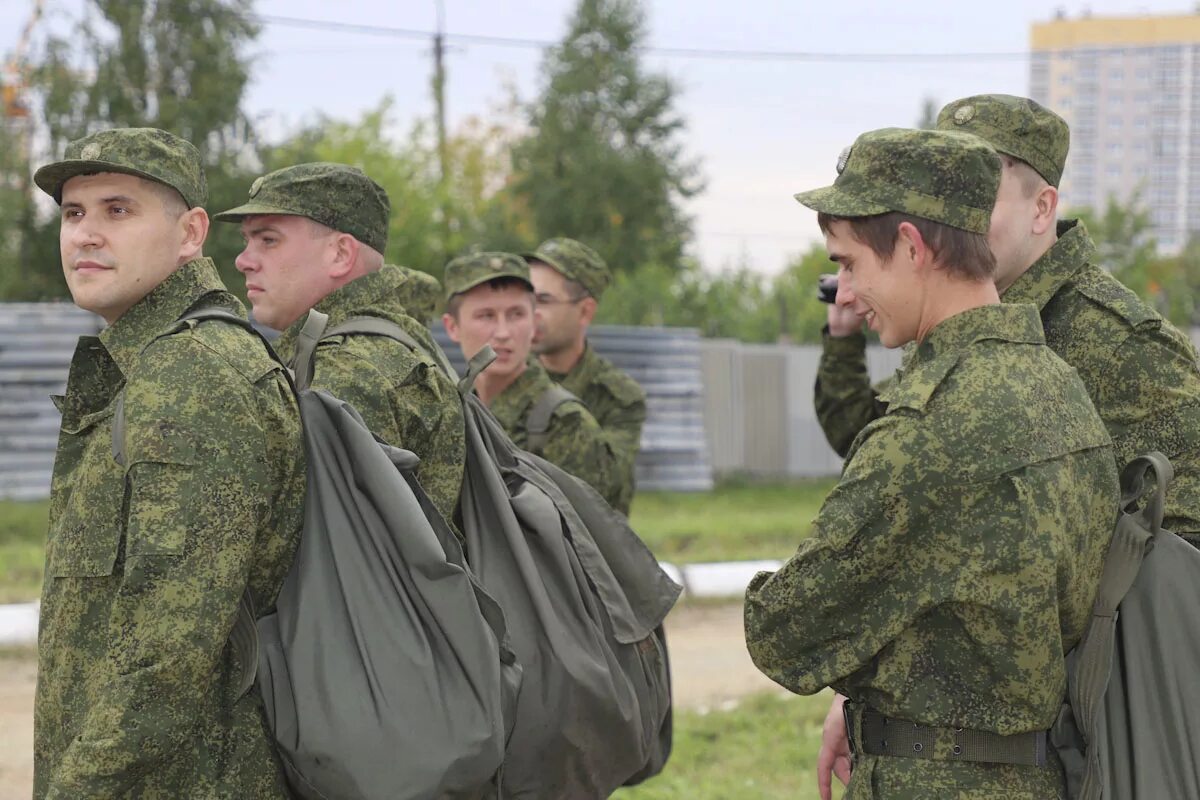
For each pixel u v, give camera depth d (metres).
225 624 2.30
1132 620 2.54
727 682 7.41
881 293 2.51
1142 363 2.85
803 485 18.53
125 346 2.52
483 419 3.20
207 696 2.40
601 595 3.11
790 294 29.86
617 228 25.31
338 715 2.40
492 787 2.74
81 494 2.41
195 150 2.62
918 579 2.38
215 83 17.88
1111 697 2.54
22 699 6.71
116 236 2.50
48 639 2.44
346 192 3.24
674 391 16.70
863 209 2.47
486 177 31.48
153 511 2.27
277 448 2.47
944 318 2.49
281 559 2.52
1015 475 2.31
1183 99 96.81
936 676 2.39
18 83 18.47
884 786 2.44
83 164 2.46
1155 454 2.56
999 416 2.34
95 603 2.39
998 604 2.31
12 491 13.20
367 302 3.24
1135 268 32.91
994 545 2.31
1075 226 3.09
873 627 2.42
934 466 2.33
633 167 25.03
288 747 2.43
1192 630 2.53
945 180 2.45
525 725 2.82
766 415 18.95
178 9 17.97
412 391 3.01
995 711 2.36
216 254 17.39
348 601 2.48
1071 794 2.51
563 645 2.88
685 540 12.05
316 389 2.70
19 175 18.22
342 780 2.40
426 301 4.61
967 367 2.40
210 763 2.39
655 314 25.20
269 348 2.54
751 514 14.37
